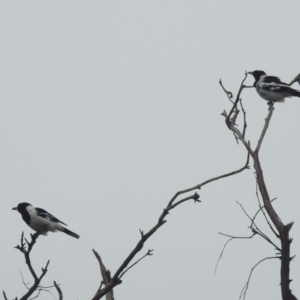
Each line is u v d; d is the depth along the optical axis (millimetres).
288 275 9203
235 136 12234
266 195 9969
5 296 10789
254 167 10727
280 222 9500
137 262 10250
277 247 9430
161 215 10258
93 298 10211
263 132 11969
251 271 9633
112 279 10227
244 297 9586
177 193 10547
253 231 9734
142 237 10102
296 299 9203
